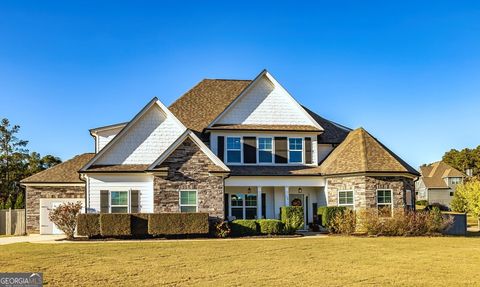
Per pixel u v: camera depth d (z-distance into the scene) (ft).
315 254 66.18
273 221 93.61
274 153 111.24
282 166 110.93
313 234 96.89
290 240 83.66
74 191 107.86
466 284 46.37
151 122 100.22
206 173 95.14
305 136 112.88
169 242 80.94
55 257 62.75
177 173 94.27
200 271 52.75
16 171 176.35
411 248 73.10
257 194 105.09
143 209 95.81
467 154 359.05
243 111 112.16
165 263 58.08
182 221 89.20
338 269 54.34
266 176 104.78
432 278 49.24
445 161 378.32
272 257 63.26
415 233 93.35
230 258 62.28
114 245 76.23
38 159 183.52
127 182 96.22
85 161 113.91
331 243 78.79
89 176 95.35
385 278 49.11
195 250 69.77
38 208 107.14
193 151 95.45
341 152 107.45
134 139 99.19
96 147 106.52
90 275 50.16
